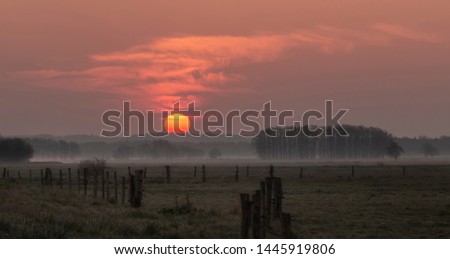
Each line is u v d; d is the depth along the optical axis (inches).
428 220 1164.5
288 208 1392.7
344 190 2055.9
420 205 1455.5
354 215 1250.0
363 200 1624.0
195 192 2012.8
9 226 764.0
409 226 1079.6
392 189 2096.5
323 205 1470.2
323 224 1104.8
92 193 1889.8
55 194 1448.1
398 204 1485.0
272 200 1151.0
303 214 1264.8
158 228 913.5
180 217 1139.3
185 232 899.4
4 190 1352.1
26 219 813.9
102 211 1178.0
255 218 751.1
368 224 1103.6
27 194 1346.0
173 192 2014.0
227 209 1325.0
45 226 782.5
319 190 2050.9
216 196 1835.6
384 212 1304.1
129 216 1112.2
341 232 1002.1
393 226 1079.0
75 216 955.3
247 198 749.9
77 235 779.4
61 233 753.0
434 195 1818.4
